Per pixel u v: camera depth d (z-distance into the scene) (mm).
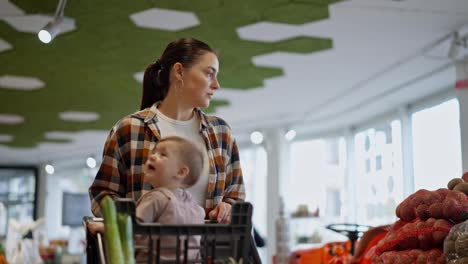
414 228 2451
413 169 7867
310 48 5906
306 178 10391
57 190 14953
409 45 5742
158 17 5062
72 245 11555
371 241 3684
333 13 4938
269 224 9602
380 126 8852
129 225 1590
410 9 4793
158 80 2283
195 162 2023
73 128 10523
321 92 7758
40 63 6520
